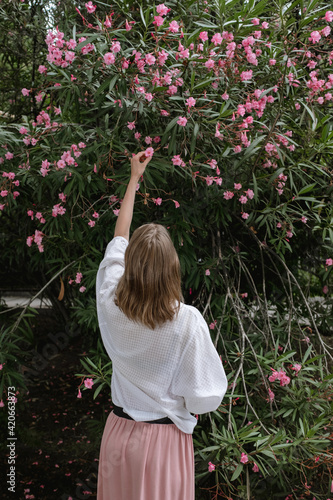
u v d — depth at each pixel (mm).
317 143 2105
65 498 2381
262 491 2225
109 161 1938
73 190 2031
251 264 2975
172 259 1092
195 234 2553
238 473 1686
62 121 2127
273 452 1769
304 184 2244
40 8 2873
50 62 1714
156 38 1743
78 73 1803
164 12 1683
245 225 2338
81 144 1949
